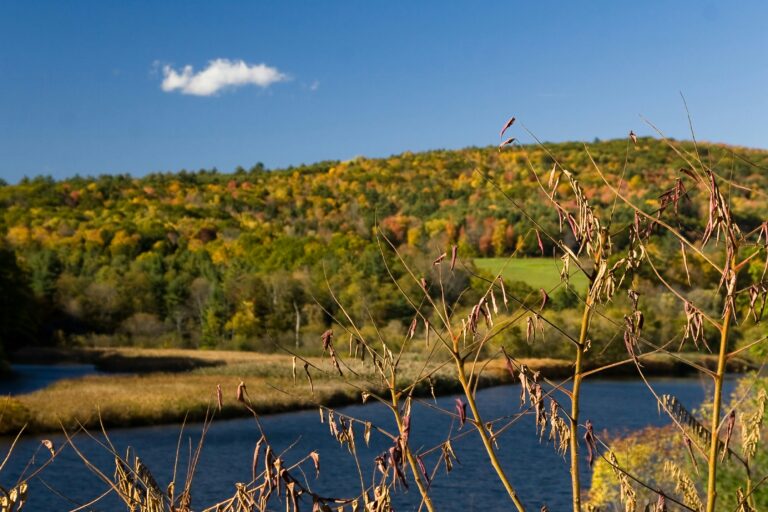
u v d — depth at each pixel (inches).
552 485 737.0
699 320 89.8
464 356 97.7
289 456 889.5
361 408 1393.9
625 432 941.2
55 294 3555.6
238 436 1109.1
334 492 690.8
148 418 1226.0
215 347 3112.7
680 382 1973.4
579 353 95.4
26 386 1804.9
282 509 295.4
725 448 97.2
